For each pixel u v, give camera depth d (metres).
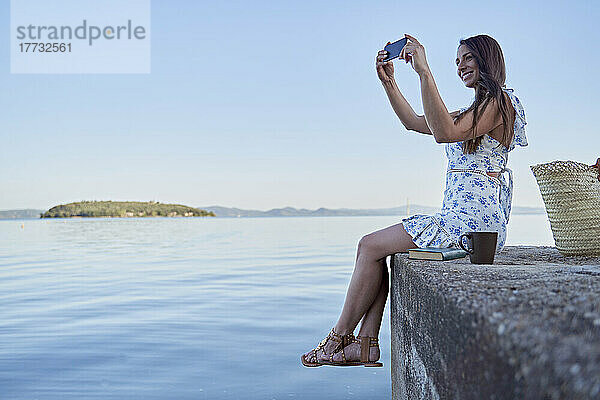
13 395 3.41
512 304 0.97
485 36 2.36
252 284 8.11
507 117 2.25
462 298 1.06
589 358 0.63
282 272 9.56
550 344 0.70
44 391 3.48
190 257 12.90
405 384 1.88
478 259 1.86
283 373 3.88
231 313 5.93
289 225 38.94
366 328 2.42
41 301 6.85
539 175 2.56
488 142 2.34
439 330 1.19
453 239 2.27
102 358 4.23
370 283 2.38
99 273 9.73
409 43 2.32
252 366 4.03
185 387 3.57
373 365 2.39
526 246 3.28
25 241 21.06
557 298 1.01
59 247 17.23
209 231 29.28
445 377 1.12
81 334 5.00
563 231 2.50
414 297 1.61
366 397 3.40
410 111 2.73
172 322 5.50
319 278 8.71
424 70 2.20
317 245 16.97
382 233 2.37
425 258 2.05
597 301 0.97
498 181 2.37
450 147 2.43
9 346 4.59
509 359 0.74
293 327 5.24
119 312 6.06
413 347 1.64
